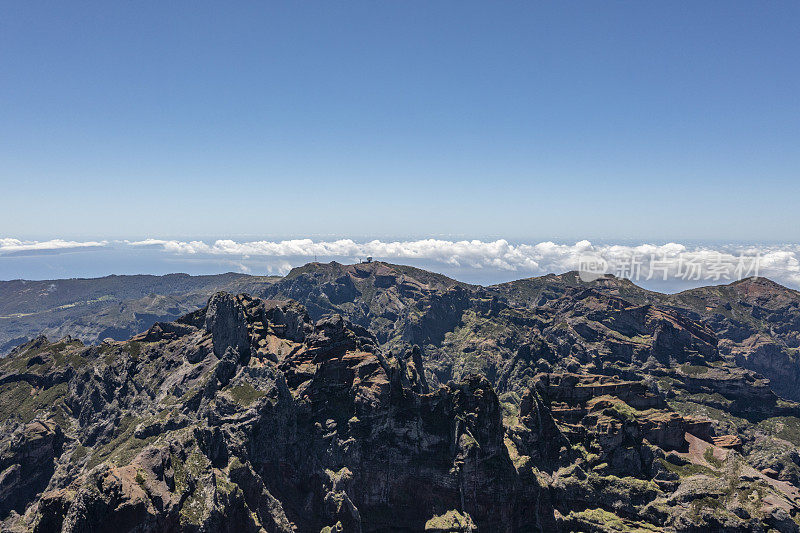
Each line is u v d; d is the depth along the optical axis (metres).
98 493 164.88
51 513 167.38
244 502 196.88
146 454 189.75
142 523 167.62
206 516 181.12
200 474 194.38
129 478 175.88
